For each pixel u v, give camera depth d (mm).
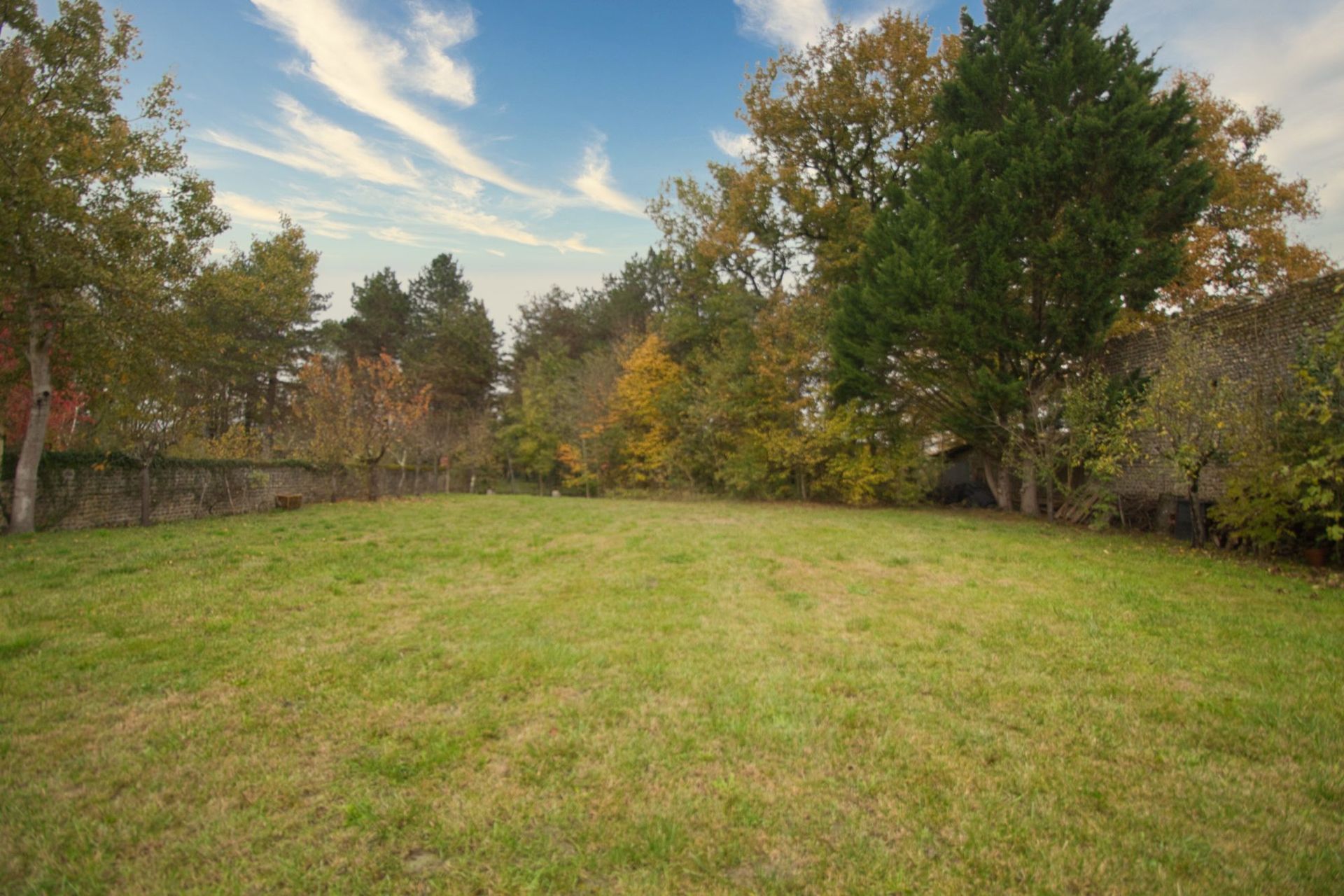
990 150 13969
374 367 23906
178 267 13773
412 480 29125
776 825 2742
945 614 6059
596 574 7883
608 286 48125
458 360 40469
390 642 5078
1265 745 3469
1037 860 2531
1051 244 12945
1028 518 15906
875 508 19172
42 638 5039
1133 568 8422
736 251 24000
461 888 2350
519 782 3043
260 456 25391
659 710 3852
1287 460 8531
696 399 23953
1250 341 11641
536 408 36562
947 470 22953
